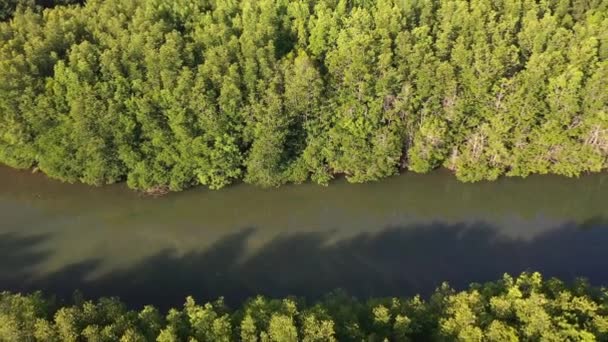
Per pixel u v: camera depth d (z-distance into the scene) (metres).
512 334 48.59
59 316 51.31
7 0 106.56
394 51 84.56
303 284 73.62
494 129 85.19
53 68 83.31
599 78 81.75
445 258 78.12
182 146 81.38
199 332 51.81
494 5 94.44
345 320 53.97
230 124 82.25
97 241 80.50
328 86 83.81
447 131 86.31
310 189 88.75
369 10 94.94
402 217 86.44
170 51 80.00
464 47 84.19
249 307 55.53
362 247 80.00
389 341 52.34
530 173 90.50
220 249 79.50
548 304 51.44
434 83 83.06
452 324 51.38
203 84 78.94
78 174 86.94
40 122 80.94
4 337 49.94
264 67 81.19
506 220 86.00
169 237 81.62
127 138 81.62
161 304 70.62
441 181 90.50
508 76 85.31
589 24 87.81
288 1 96.62
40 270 75.12
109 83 79.94
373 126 84.62
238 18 90.25
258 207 87.19
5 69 80.50
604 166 89.75
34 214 84.69
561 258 78.25
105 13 92.81
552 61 83.31
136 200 86.81
